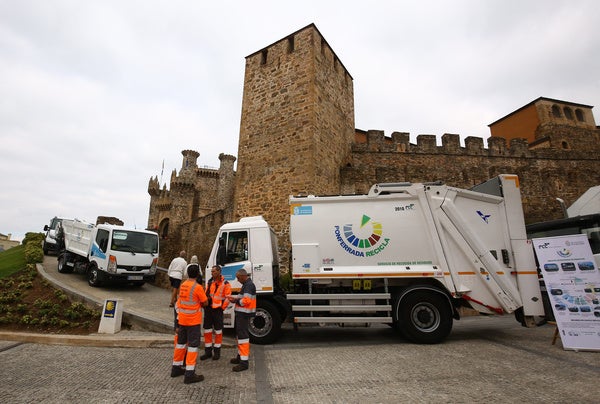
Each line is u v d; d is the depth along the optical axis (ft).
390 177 60.03
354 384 15.57
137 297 39.04
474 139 69.97
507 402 13.26
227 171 151.12
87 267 44.06
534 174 67.97
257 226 26.94
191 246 93.81
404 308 24.31
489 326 32.60
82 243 47.16
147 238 44.88
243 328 18.66
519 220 25.25
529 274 24.29
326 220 26.27
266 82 54.24
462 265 24.73
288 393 14.60
